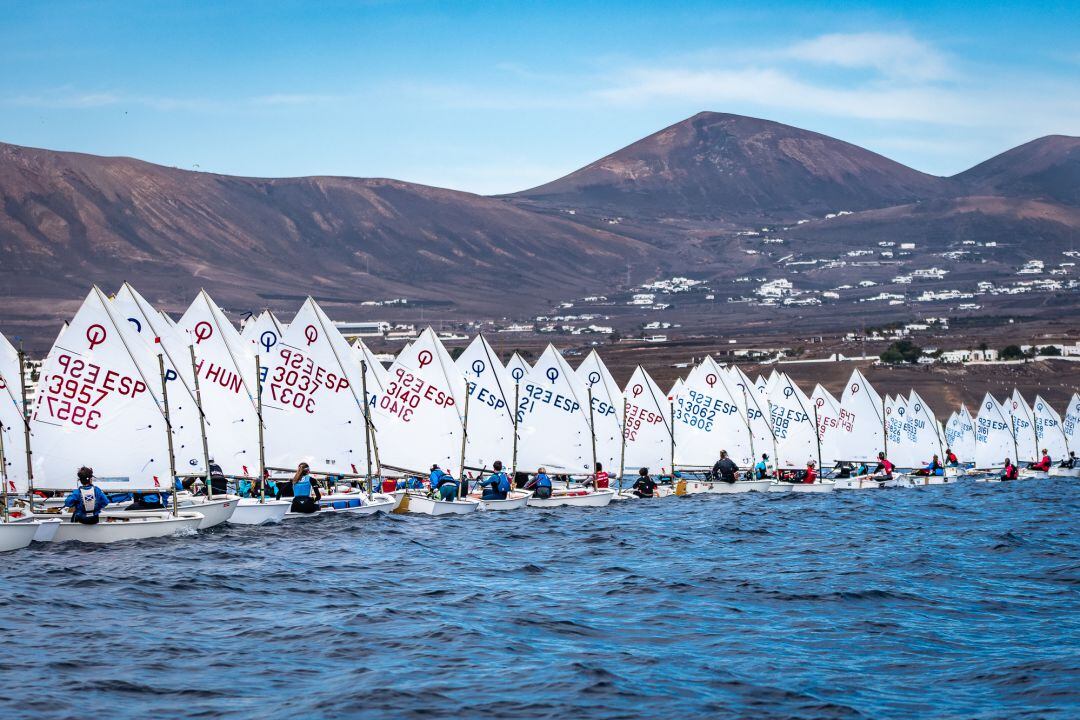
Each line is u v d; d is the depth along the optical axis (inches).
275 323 2186.3
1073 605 1417.3
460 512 2295.8
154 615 1300.4
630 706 975.0
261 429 2095.2
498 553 1813.5
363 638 1196.5
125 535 1793.8
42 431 1771.7
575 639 1214.3
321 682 1038.4
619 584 1536.7
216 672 1066.1
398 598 1421.0
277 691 1011.3
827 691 1028.5
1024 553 1849.2
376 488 2480.3
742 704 986.7
